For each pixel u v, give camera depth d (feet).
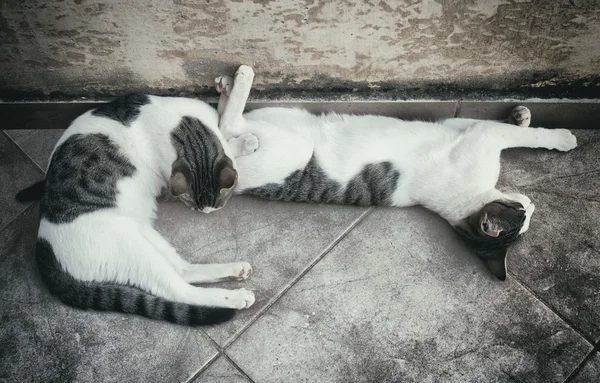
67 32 3.36
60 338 3.26
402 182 3.47
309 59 3.46
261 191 3.48
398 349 3.21
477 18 3.22
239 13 3.22
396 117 3.72
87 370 3.18
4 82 3.66
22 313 3.32
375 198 3.50
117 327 3.28
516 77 3.53
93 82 3.65
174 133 3.31
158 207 3.59
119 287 3.19
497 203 3.34
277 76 3.56
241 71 3.43
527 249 3.45
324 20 3.25
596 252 3.43
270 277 3.39
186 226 3.54
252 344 3.23
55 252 3.11
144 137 3.34
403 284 3.37
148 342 3.24
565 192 3.58
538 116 3.70
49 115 3.84
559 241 3.46
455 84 3.58
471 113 3.71
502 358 3.19
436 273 3.40
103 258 3.13
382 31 3.29
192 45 3.40
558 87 3.58
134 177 3.33
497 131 3.49
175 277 3.20
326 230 3.52
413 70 3.50
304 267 3.42
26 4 3.22
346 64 3.48
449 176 3.43
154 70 3.56
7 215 3.59
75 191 3.13
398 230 3.51
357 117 3.60
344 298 3.34
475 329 3.26
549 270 3.40
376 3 3.15
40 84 3.67
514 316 3.28
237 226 3.54
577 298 3.32
